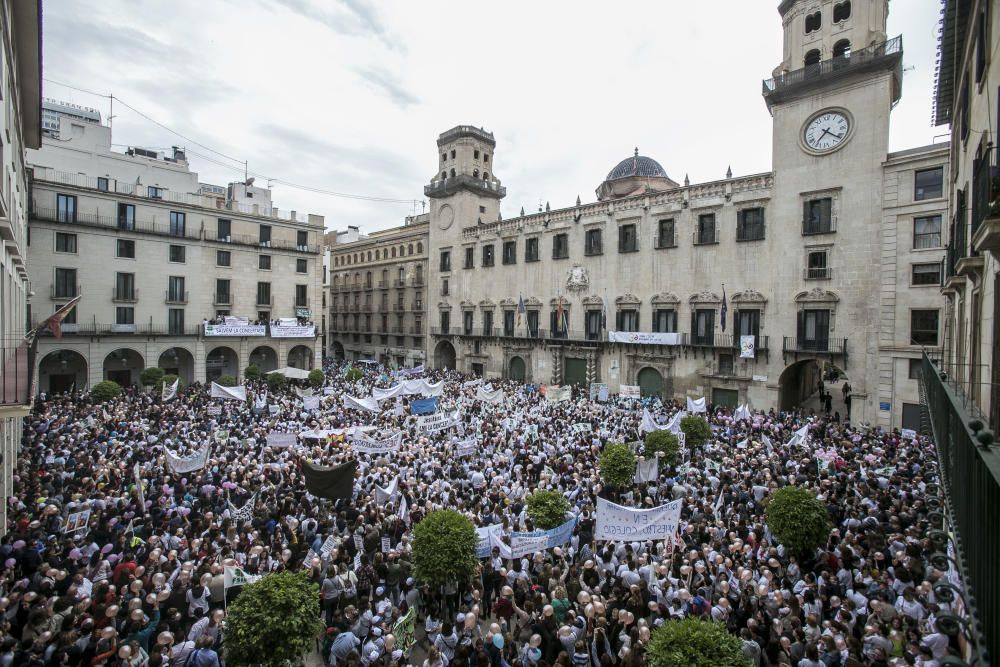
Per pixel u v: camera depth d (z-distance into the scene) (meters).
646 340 44.19
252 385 43.59
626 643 9.45
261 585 9.27
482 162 64.38
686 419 23.52
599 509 13.27
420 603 12.61
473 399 39.09
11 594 10.07
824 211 35.25
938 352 29.59
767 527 14.33
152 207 49.53
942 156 30.31
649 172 55.34
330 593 11.76
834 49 35.09
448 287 64.38
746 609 10.65
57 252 44.19
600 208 48.53
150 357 48.84
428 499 16.58
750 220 39.06
